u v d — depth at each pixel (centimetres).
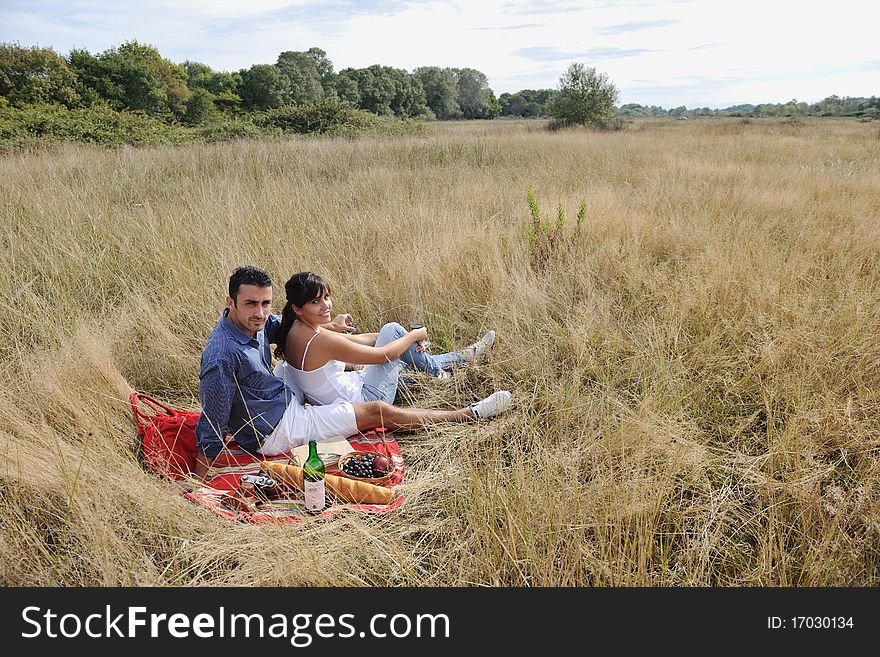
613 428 351
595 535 279
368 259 629
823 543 260
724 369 413
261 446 347
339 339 362
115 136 1688
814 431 340
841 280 532
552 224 721
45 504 284
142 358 439
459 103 12094
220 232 646
